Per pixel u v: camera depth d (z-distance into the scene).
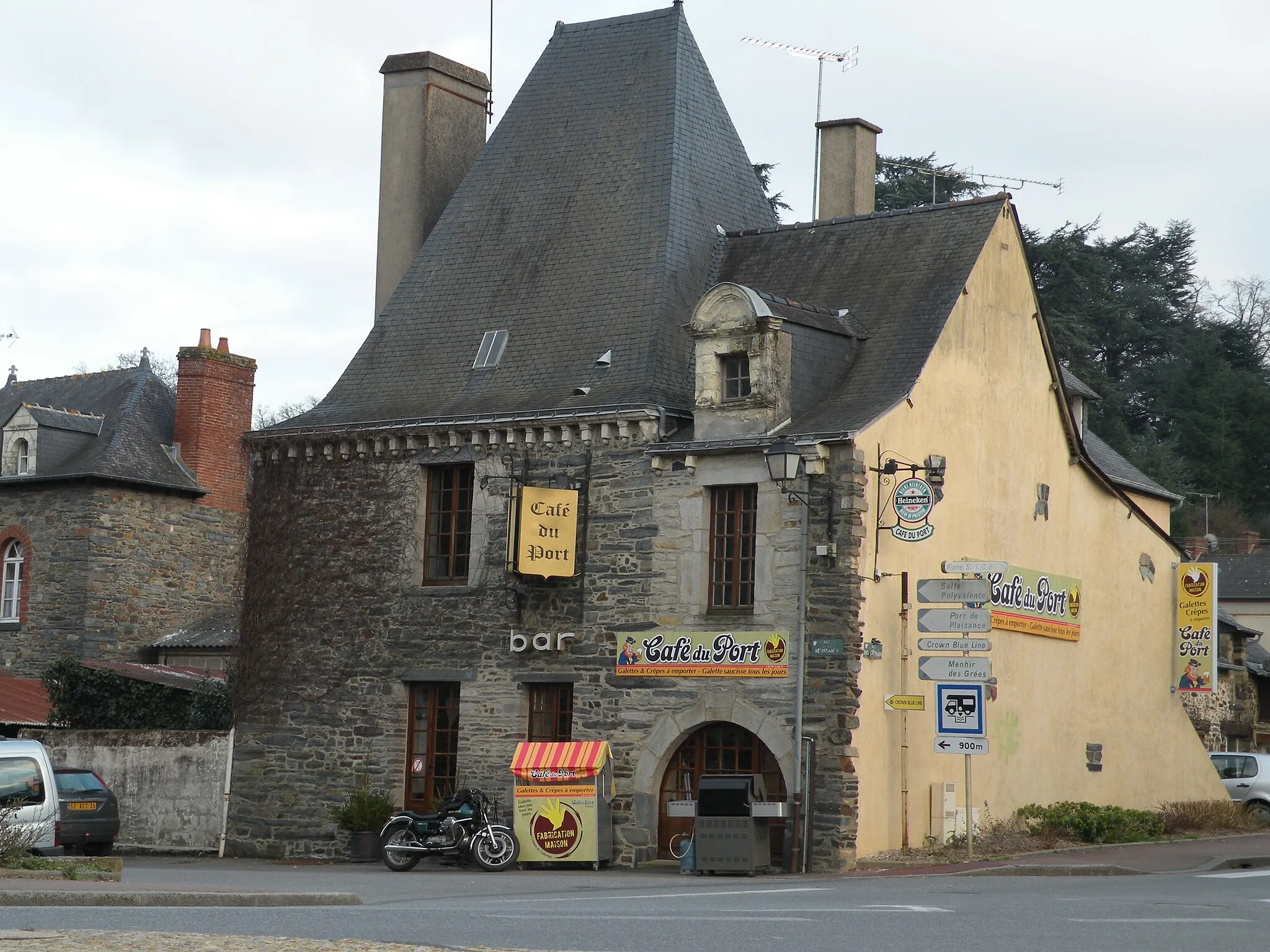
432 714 28.09
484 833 25.14
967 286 27.50
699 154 30.16
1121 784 31.23
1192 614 33.44
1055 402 30.30
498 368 28.98
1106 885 19.61
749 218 30.95
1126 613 31.98
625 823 25.77
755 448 25.17
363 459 29.06
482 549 27.69
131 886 17.78
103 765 30.72
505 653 27.23
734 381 26.16
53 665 33.84
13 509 39.22
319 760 28.72
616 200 29.70
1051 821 27.44
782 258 29.16
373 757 28.20
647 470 26.31
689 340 28.12
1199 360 67.75
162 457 39.97
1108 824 27.67
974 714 23.56
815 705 24.38
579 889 20.17
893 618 25.19
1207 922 13.26
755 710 24.88
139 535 38.81
